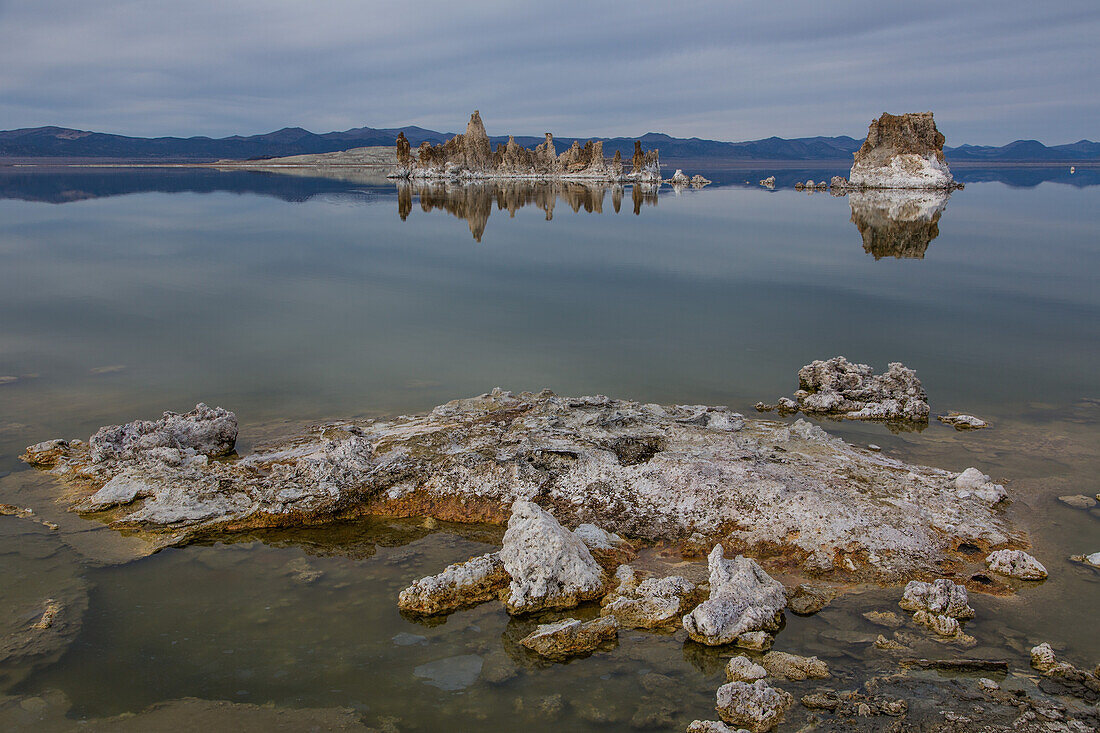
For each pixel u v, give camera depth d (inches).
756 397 697.0
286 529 457.1
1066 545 424.5
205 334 910.4
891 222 2239.2
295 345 862.5
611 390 709.9
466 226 2151.8
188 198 3080.7
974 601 371.9
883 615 359.9
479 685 312.3
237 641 341.4
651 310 1065.5
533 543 386.6
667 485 467.8
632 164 6127.0
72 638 339.9
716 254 1610.5
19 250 1565.0
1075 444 577.3
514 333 929.5
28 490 484.4
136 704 298.0
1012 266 1439.5
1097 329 952.9
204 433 551.2
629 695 306.0
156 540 434.0
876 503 452.8
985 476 487.5
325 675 317.7
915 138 3860.7
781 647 337.4
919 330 949.2
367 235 1903.3
